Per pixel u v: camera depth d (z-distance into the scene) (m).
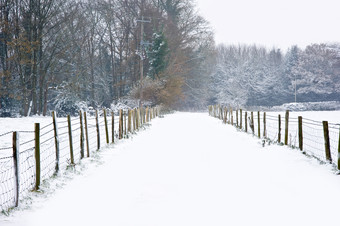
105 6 49.00
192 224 4.74
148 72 48.72
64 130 17.27
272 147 11.62
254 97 94.06
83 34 47.44
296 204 5.56
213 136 15.66
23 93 34.88
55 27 41.50
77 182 7.16
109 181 7.19
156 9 54.75
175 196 6.05
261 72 95.44
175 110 61.22
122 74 53.69
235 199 5.87
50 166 8.51
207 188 6.56
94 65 50.84
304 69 94.94
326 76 92.19
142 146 12.39
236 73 93.12
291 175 7.51
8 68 37.12
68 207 5.54
